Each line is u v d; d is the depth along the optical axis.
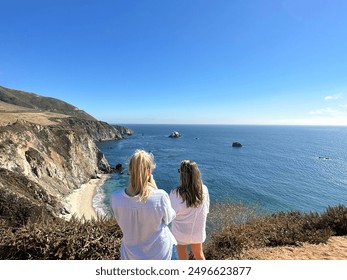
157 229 2.78
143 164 2.71
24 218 11.65
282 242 6.36
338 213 7.59
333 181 47.03
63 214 25.03
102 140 118.94
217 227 10.54
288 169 58.53
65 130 47.16
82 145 49.47
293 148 110.81
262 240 6.45
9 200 12.48
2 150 27.97
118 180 45.59
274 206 32.62
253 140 155.50
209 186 40.88
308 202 34.66
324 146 125.00
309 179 48.28
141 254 2.73
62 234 4.86
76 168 43.25
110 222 5.64
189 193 3.64
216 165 61.00
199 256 3.73
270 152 92.81
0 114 59.75
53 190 31.89
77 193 36.09
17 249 4.53
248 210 12.12
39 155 33.88
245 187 40.91
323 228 7.20
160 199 2.74
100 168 52.44
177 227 3.75
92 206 31.25
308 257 5.30
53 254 4.56
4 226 5.46
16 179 21.83
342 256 5.30
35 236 4.73
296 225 7.32
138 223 2.71
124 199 2.73
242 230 6.76
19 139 33.38
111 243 4.95
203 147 103.44
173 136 157.38
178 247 3.82
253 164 64.19
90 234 4.98
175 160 65.69
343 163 69.12
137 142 117.50
